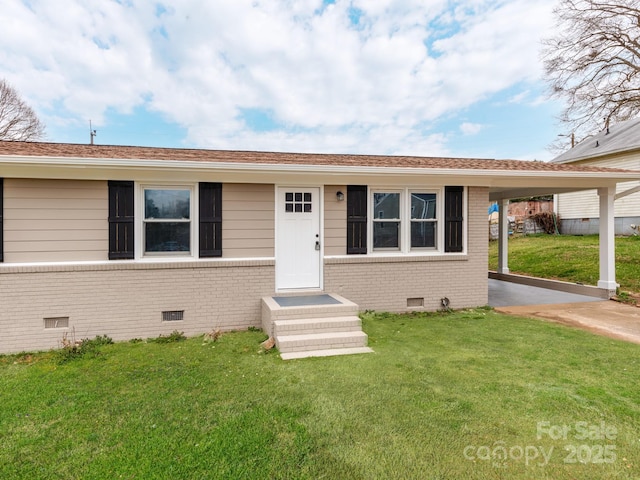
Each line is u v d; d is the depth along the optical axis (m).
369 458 2.68
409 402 3.53
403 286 7.31
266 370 4.43
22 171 5.46
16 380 4.28
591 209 19.30
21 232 5.62
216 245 6.38
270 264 6.62
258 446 2.84
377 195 7.27
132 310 6.03
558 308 7.74
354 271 7.08
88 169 5.64
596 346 5.16
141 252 6.11
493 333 5.89
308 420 3.22
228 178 6.34
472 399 3.57
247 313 6.55
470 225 7.64
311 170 6.28
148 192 6.18
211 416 3.31
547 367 4.39
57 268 5.71
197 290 6.30
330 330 5.55
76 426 3.17
